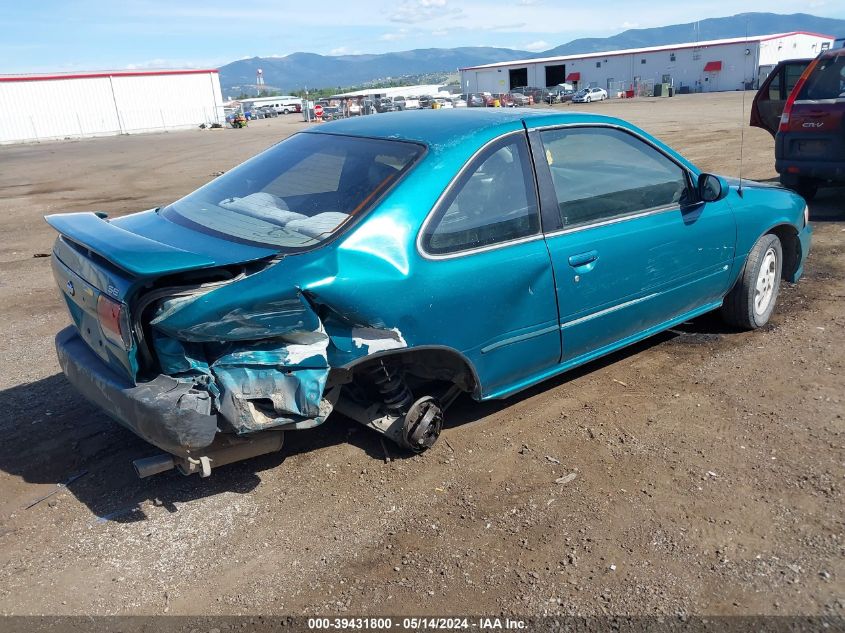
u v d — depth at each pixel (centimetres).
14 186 1902
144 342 282
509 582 269
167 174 2023
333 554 288
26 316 621
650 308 421
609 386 427
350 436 379
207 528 307
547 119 376
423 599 262
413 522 306
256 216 333
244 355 288
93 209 1357
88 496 332
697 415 387
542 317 364
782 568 269
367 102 5697
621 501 314
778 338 486
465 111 392
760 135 1783
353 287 296
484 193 342
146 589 271
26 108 5462
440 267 321
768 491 316
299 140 404
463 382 355
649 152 419
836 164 807
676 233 420
